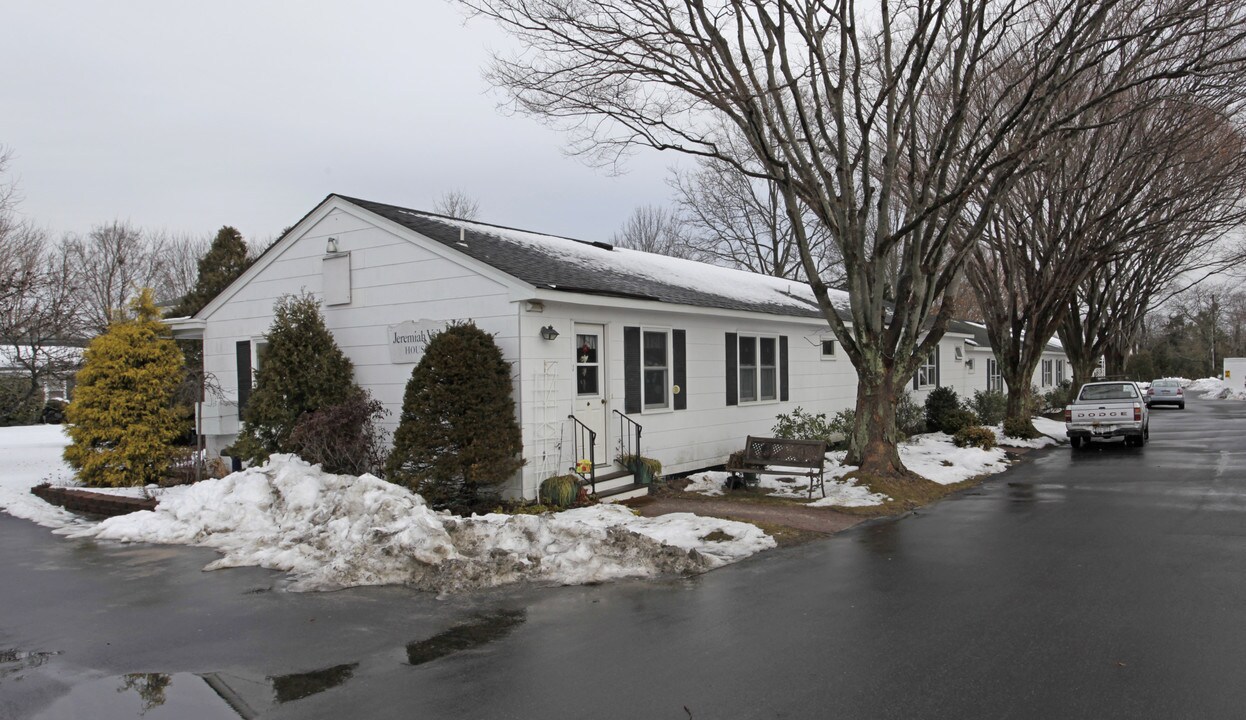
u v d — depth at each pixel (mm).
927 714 4449
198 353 22000
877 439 13398
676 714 4508
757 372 16656
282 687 5020
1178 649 5410
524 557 7797
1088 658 5277
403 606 6758
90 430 13047
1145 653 5352
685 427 14281
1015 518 10758
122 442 12992
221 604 6875
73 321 22391
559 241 16297
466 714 4562
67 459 13141
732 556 8508
